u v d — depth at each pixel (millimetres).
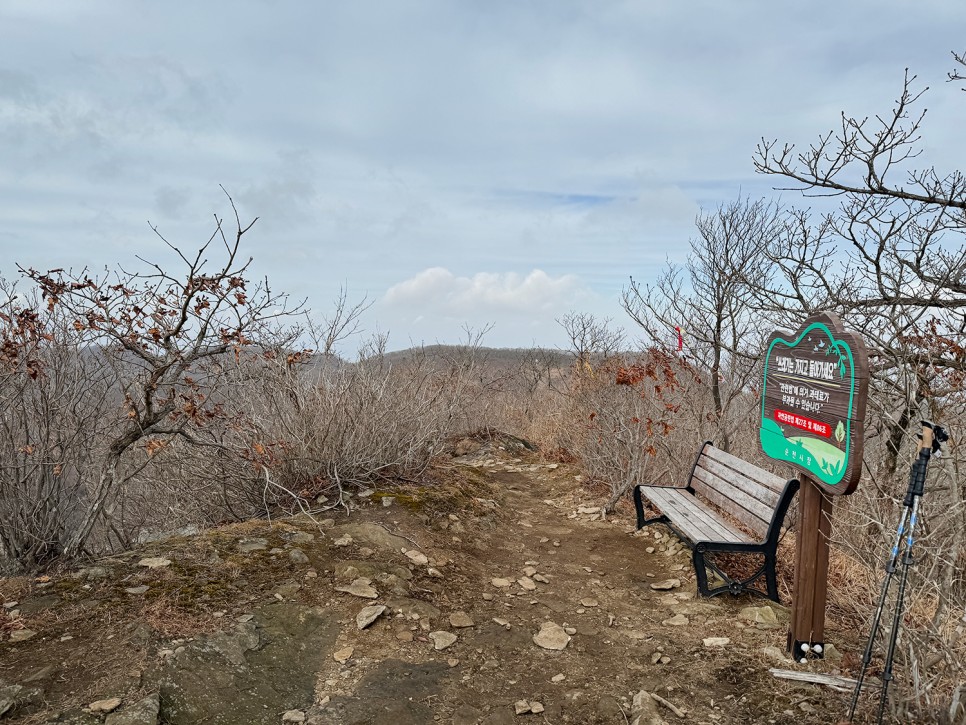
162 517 6133
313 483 5984
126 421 4918
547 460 9820
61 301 4238
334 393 6207
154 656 3137
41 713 2699
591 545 5969
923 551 3230
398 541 5098
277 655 3449
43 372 4332
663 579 5098
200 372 5156
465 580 4785
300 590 4055
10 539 4148
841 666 3465
